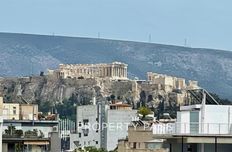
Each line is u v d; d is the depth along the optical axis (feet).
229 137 363.15
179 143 387.55
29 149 600.80
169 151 401.70
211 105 383.45
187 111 388.16
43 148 612.29
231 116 383.65
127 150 576.61
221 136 363.15
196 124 379.96
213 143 370.12
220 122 382.42
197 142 364.99
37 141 606.55
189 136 366.02
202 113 382.22
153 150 501.56
